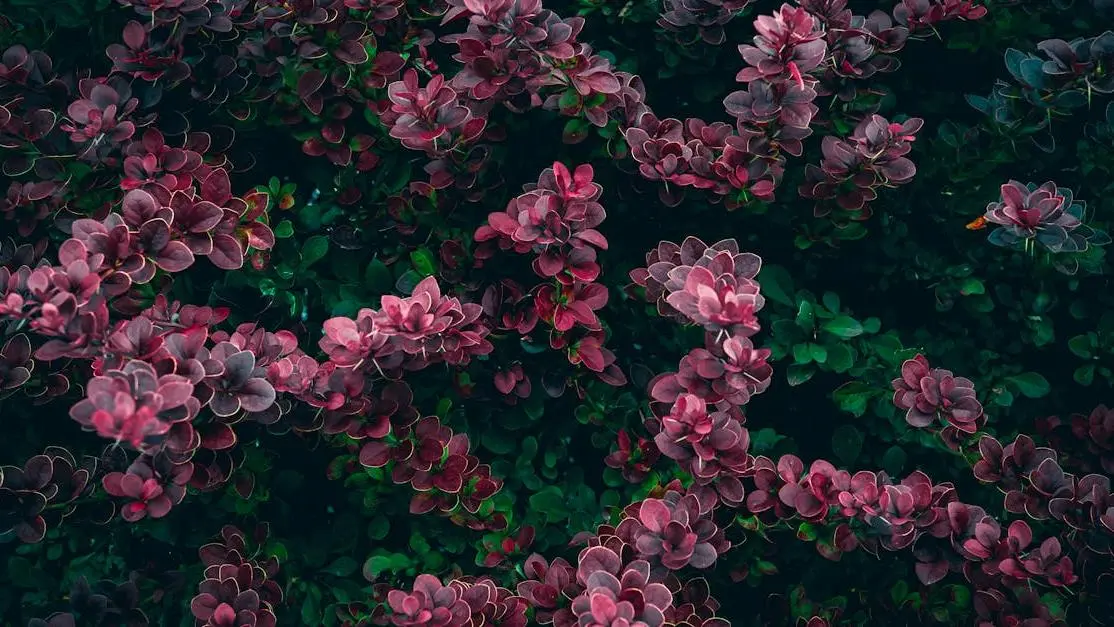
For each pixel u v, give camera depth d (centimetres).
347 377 63
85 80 65
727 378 61
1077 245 64
